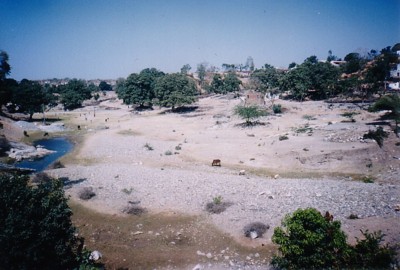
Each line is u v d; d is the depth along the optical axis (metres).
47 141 66.81
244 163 41.88
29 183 34.72
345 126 53.91
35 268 15.75
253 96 98.56
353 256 15.26
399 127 45.25
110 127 80.25
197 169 40.53
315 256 15.20
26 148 56.97
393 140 39.84
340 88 100.00
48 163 48.25
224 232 22.70
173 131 69.19
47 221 15.78
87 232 23.95
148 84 116.81
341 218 22.89
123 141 60.44
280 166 39.56
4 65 93.00
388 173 33.72
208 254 20.20
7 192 15.89
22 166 46.34
